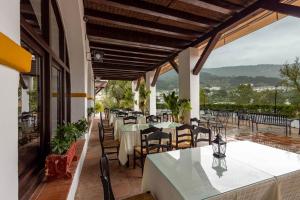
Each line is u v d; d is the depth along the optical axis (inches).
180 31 210.8
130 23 187.3
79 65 190.2
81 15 156.6
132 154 156.3
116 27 209.0
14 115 38.8
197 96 243.9
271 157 81.5
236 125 317.1
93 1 151.5
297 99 247.4
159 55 299.0
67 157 90.0
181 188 56.2
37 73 92.2
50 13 100.8
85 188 112.4
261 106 334.0
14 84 38.7
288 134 237.9
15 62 37.0
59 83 147.1
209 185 57.7
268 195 60.6
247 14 159.8
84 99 195.2
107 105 721.6
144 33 224.7
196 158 81.6
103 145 158.1
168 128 166.4
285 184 63.6
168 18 175.5
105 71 444.1
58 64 131.0
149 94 404.8
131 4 155.5
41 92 93.0
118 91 676.1
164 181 64.7
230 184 58.1
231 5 159.8
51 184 83.2
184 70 253.6
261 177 62.2
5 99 34.8
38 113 92.8
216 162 76.4
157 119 260.2
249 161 77.0
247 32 195.6
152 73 407.5
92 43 249.9
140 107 442.6
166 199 62.9
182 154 87.4
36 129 92.2
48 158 87.5
